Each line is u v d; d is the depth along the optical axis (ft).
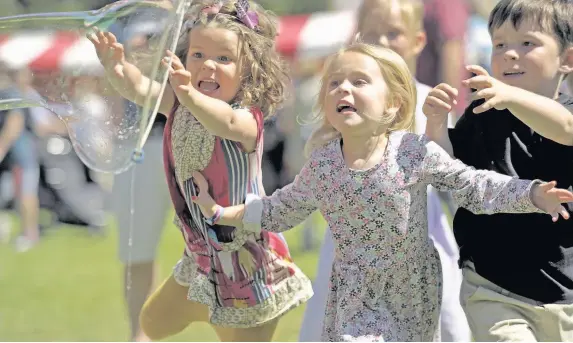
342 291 24.47
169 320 28.91
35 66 25.58
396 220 23.94
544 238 24.45
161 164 35.58
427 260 24.75
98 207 74.02
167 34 22.91
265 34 26.81
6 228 72.02
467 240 25.35
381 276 24.22
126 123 24.14
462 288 25.70
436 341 25.22
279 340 36.68
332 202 24.34
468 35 62.08
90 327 40.86
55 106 25.30
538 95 23.43
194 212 26.45
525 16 25.00
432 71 42.65
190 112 25.75
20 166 68.74
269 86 26.66
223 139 25.73
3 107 25.89
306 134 76.89
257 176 26.37
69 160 75.41
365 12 30.83
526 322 24.63
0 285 51.55
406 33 30.63
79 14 25.34
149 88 22.52
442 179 23.90
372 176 23.89
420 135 24.27
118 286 50.65
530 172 24.71
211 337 38.58
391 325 24.22
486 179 23.43
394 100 24.49
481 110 22.94
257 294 26.37
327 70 24.91
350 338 23.85
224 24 25.66
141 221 35.81
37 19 25.72
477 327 25.09
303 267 53.67
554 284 24.41
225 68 25.66
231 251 26.14
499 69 25.46
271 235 26.63
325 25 91.86
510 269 24.58
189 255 27.81
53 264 58.65
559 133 23.34
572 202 24.31
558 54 25.09
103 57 24.54
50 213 74.43
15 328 40.93
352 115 23.81
